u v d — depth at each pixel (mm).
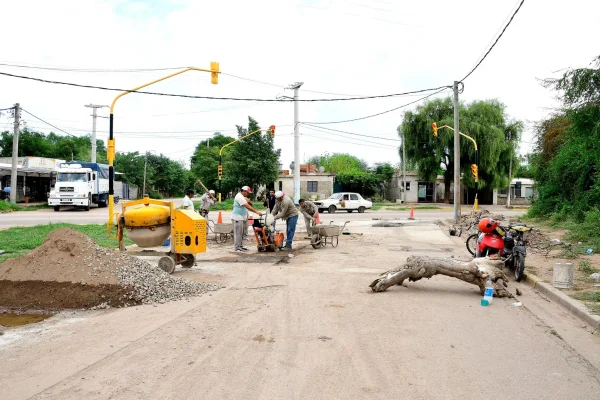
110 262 8328
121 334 5965
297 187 32750
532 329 6352
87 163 40094
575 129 18938
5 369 4785
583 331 6305
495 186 47375
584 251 12938
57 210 35938
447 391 4305
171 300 7832
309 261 12305
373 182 60344
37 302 7469
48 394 4180
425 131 48688
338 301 7781
